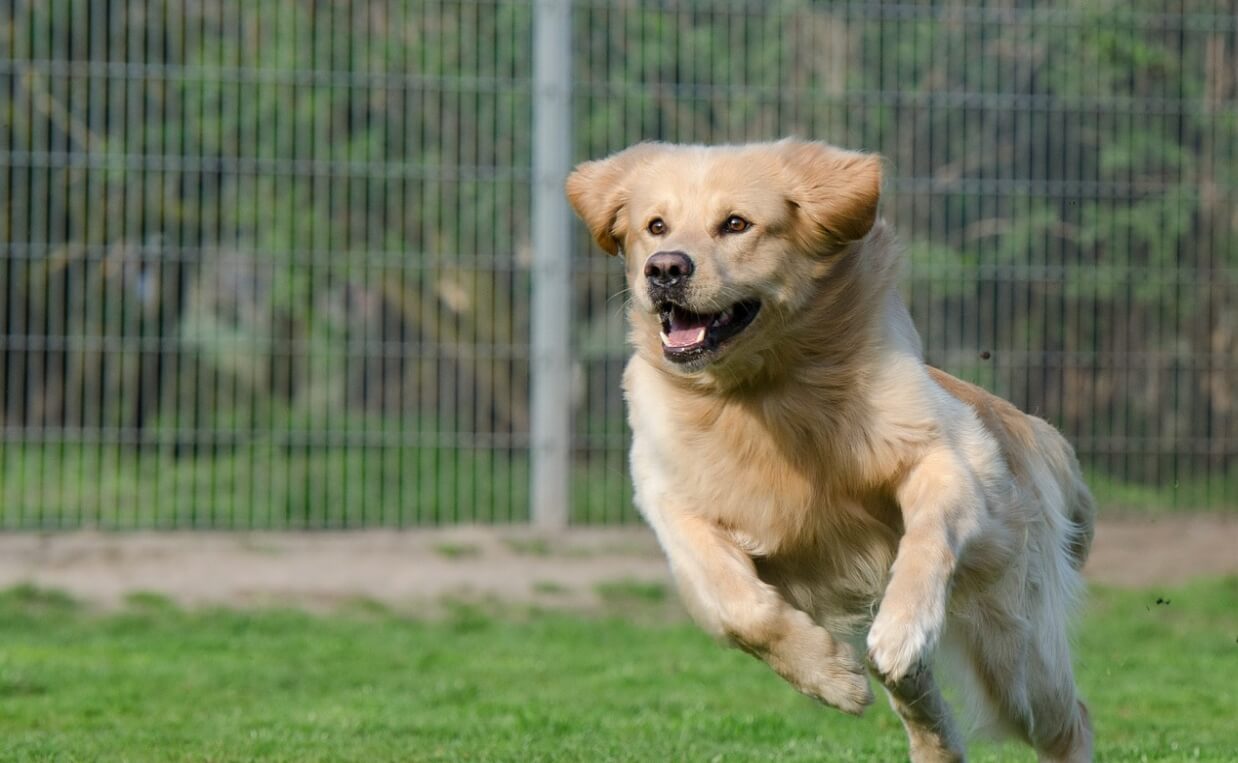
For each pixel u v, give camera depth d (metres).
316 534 15.81
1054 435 7.50
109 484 16.17
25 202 15.92
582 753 8.05
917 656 5.72
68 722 9.12
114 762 7.73
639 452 6.66
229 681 10.64
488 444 16.20
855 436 6.26
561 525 15.91
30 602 13.59
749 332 6.25
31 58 16.48
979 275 16.17
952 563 5.96
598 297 17.19
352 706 9.73
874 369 6.27
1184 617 13.27
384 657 11.66
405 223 16.30
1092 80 16.48
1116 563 14.95
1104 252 16.38
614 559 15.25
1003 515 6.44
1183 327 16.39
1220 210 16.56
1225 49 16.53
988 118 16.23
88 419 15.74
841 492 6.34
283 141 16.14
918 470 6.24
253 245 16.44
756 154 6.48
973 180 16.08
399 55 16.34
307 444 15.97
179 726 9.01
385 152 16.30
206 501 15.96
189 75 15.70
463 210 16.36
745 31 16.31
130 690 10.21
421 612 13.59
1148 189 16.20
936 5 16.80
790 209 6.36
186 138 16.12
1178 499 16.16
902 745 8.52
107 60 16.31
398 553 15.29
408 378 16.83
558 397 15.84
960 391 6.98
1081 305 16.31
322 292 16.88
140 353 16.30
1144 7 17.03
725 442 6.36
